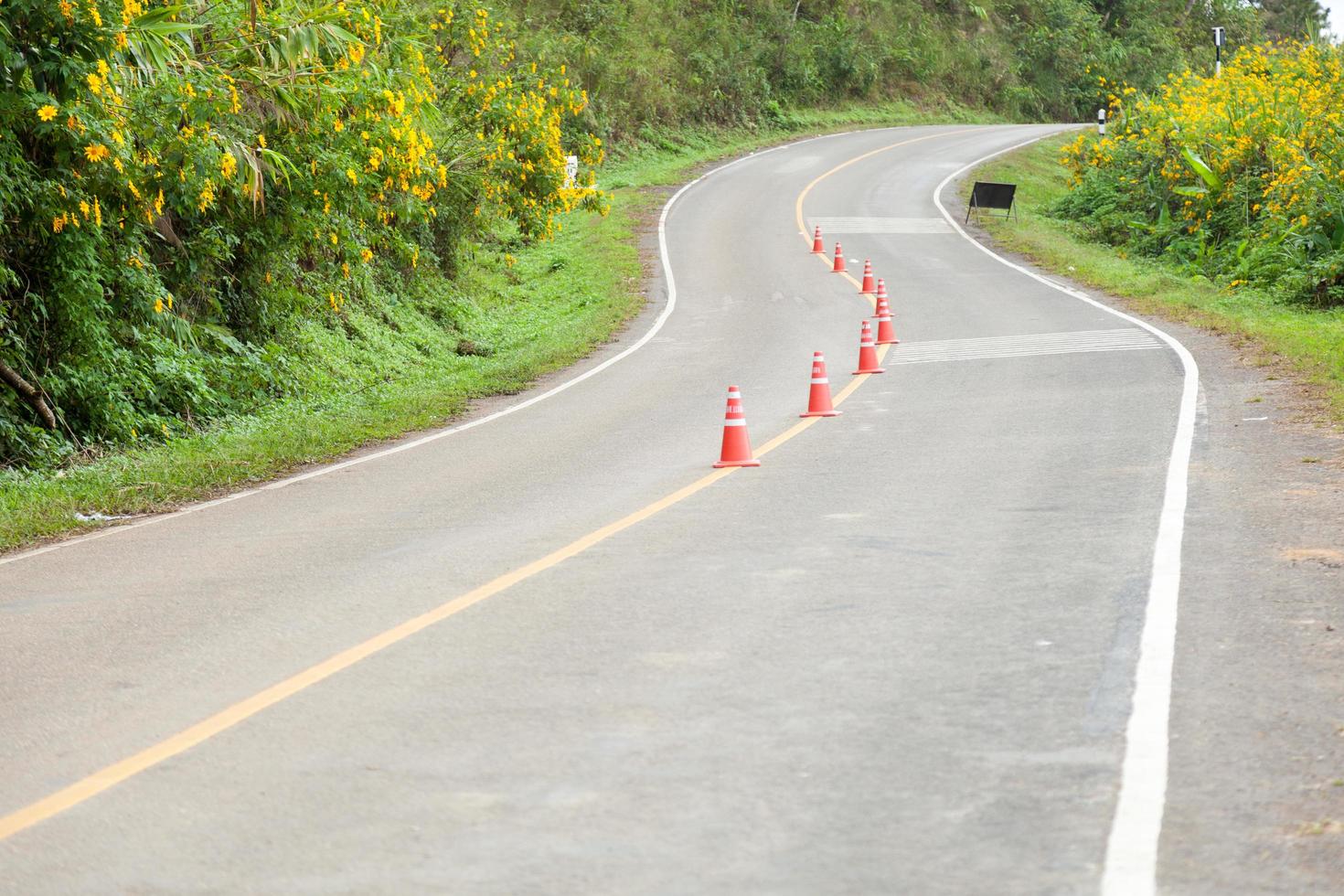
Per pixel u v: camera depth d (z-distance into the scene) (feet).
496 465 48.39
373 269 97.81
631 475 43.93
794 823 16.10
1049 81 302.04
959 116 276.62
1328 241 96.78
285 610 28.40
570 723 20.06
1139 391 54.85
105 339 62.03
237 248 74.64
